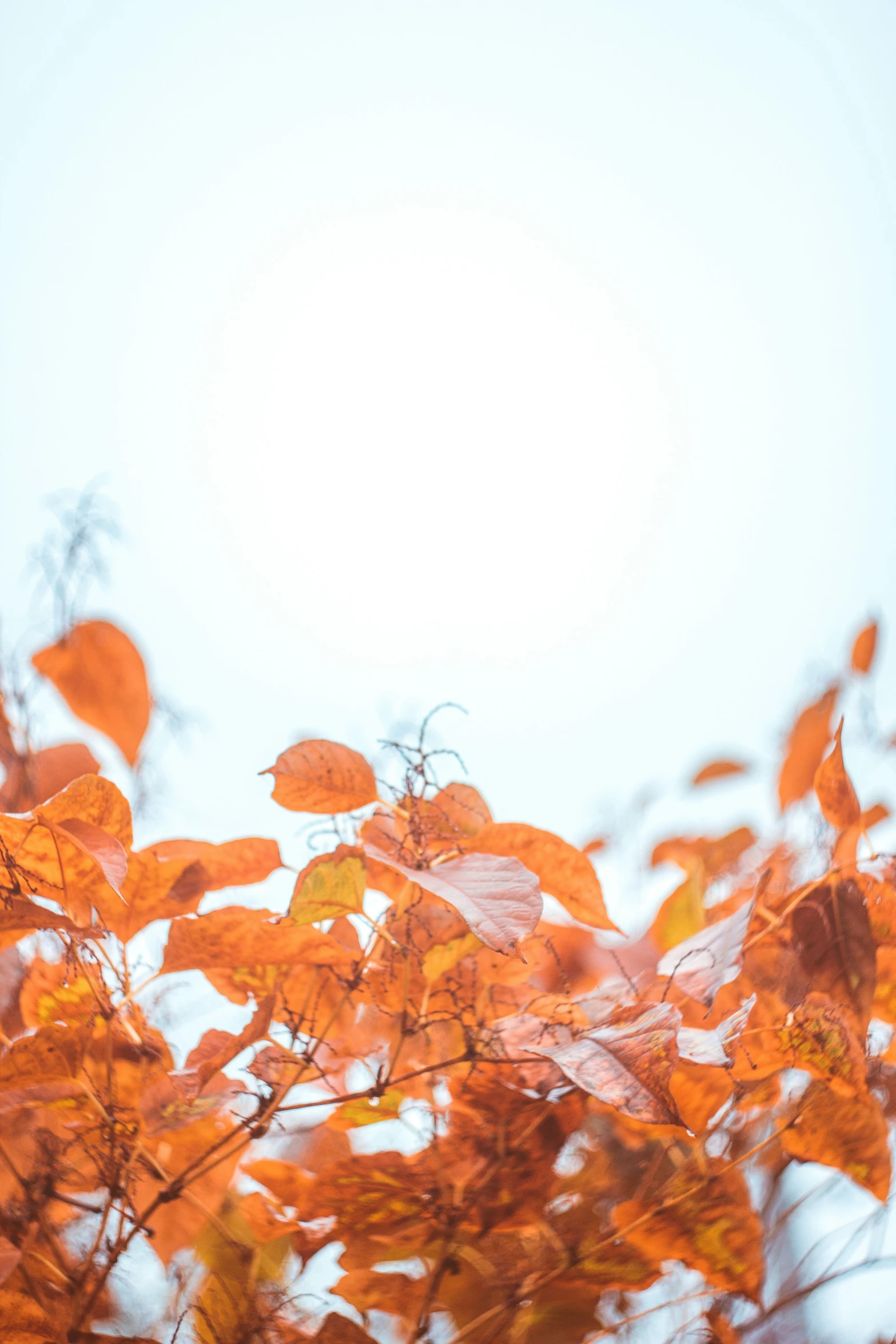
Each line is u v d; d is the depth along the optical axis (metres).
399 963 1.45
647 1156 1.50
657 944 1.56
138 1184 1.45
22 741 1.58
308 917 1.43
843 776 1.46
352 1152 1.51
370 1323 1.46
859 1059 1.40
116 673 1.60
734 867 1.64
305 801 1.45
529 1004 1.46
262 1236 1.46
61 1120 1.45
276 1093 1.41
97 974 1.42
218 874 1.47
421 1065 1.47
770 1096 1.45
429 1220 1.45
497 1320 1.43
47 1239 1.43
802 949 1.45
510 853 1.46
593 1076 1.35
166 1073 1.42
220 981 1.47
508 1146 1.45
